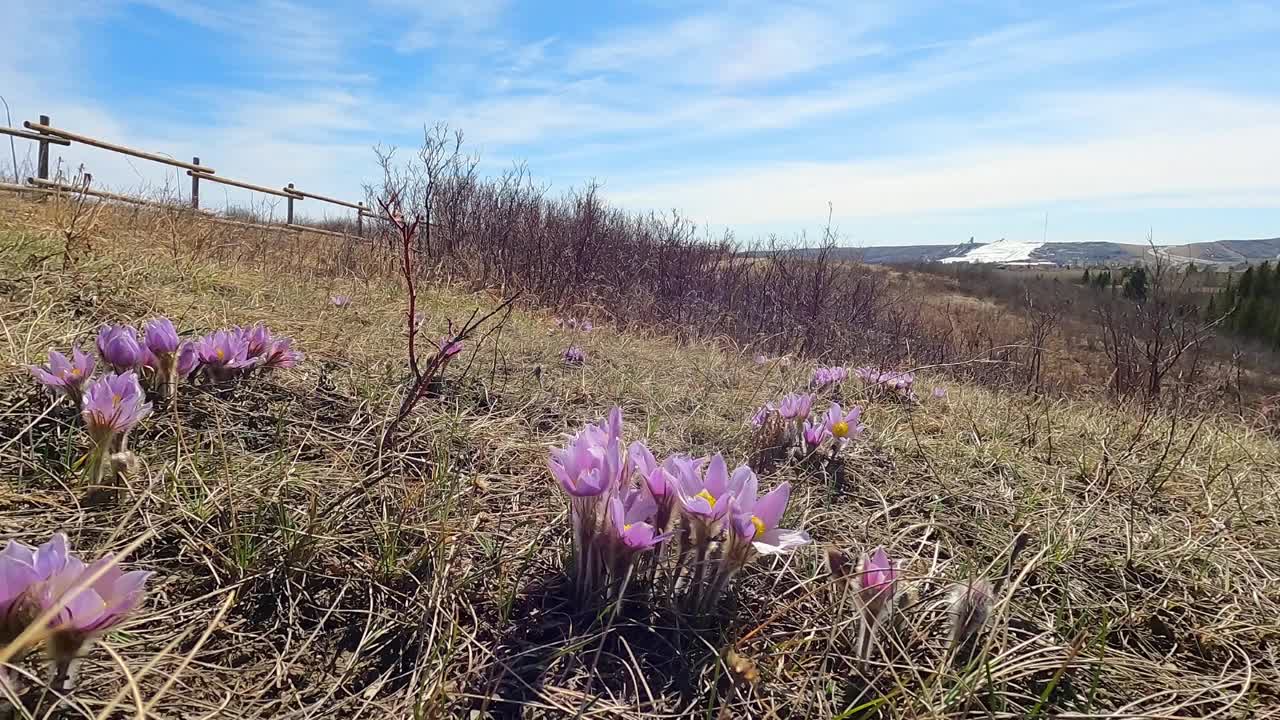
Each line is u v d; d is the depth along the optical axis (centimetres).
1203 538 228
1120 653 161
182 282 380
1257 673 160
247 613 148
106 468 173
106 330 217
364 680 135
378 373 298
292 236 798
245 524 170
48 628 101
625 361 421
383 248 720
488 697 127
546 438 262
